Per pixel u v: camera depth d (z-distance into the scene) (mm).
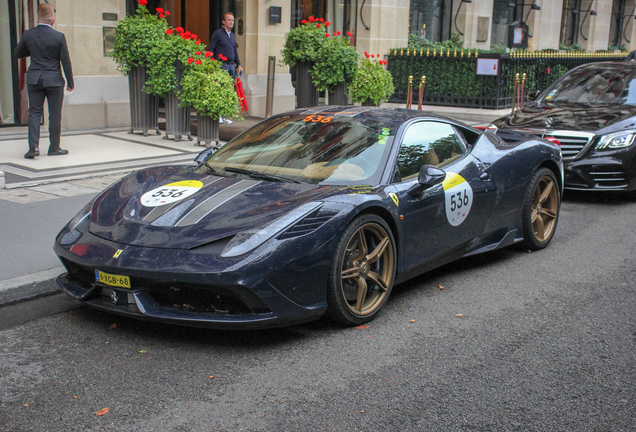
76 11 10500
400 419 2889
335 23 16234
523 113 8484
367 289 4078
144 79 10211
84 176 7383
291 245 3479
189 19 14047
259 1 13250
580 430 2844
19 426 2760
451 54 15102
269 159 4445
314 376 3283
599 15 27250
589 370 3439
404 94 15977
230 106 9609
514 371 3404
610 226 6719
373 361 3479
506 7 21469
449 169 4758
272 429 2775
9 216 5789
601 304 4449
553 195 5871
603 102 8398
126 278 3447
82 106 10836
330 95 11906
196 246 3436
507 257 5594
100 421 2809
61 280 3967
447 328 3973
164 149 9328
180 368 3338
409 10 17609
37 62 8094
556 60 17328
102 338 3697
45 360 3410
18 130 10516
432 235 4496
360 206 3820
